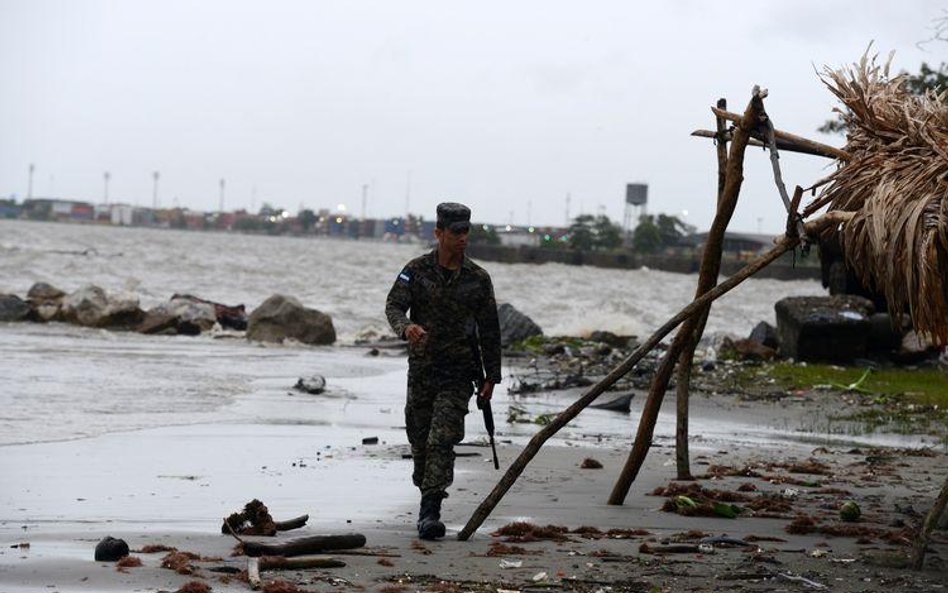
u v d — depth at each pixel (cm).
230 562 733
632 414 1881
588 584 699
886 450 1459
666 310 6669
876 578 724
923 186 789
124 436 1382
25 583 664
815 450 1448
